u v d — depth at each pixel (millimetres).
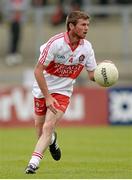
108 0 69062
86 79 61406
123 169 28594
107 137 47250
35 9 67188
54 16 68938
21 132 51562
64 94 26281
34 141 44750
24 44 68562
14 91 55312
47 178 24359
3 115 55375
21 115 55469
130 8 65875
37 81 25609
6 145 42250
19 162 32312
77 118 55938
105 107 56031
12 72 64688
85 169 28594
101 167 29609
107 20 72375
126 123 56156
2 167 29797
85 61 26500
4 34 71125
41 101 26875
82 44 26047
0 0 71812
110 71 25766
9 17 67125
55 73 26141
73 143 43344
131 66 64938
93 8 66812
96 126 55906
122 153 37156
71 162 32094
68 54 25828
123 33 65312
